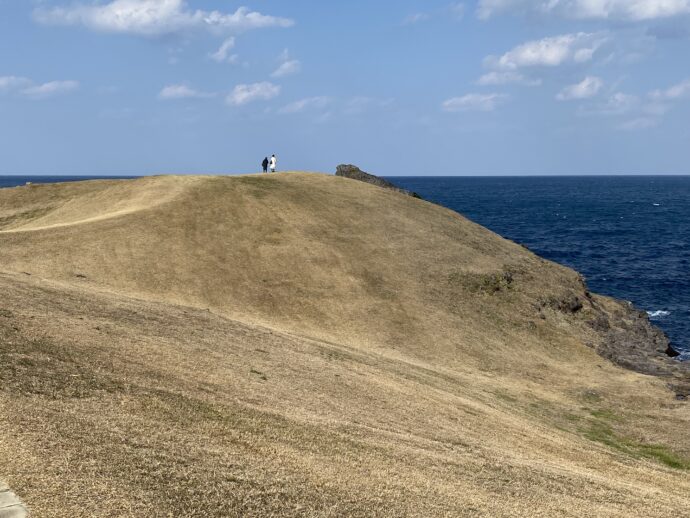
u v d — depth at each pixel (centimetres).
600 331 4981
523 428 2733
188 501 1383
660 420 3288
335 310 4200
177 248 4531
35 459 1391
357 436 2052
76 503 1264
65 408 1712
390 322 4178
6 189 6300
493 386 3478
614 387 3800
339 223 5472
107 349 2328
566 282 5603
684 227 15000
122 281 3966
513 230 14138
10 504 1209
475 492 1792
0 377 1817
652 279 8288
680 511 2011
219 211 5238
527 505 1770
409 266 4978
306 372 2728
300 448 1828
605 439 2947
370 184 7031
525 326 4603
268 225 5153
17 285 3039
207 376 2314
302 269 4606
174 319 3083
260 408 2100
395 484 1711
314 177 6788
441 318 4366
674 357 4972
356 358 3284
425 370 3447
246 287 4247
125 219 4828
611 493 2055
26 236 4369
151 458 1535
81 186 6372
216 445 1716
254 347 2941
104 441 1565
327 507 1496
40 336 2275
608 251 10788
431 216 6269
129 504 1309
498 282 5066
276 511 1433
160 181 6075
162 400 1944
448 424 2486
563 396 3575
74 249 4250
